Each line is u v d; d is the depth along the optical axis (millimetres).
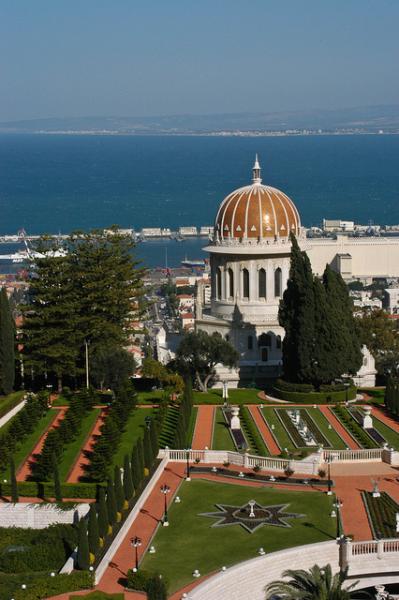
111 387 189125
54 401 189875
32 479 142125
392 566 114938
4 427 169500
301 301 191125
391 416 179375
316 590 99625
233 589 107750
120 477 128375
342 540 115562
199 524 125625
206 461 152500
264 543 118562
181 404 176000
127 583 106875
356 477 144250
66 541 122812
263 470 148000
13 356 190625
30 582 106312
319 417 179500
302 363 190875
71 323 197500
